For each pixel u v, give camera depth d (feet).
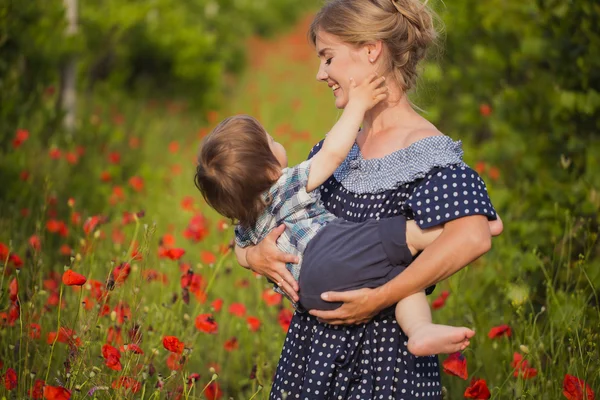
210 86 44.60
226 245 15.53
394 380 9.04
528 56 18.38
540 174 17.06
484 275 16.25
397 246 8.73
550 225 16.16
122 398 11.10
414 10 9.36
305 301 9.09
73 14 30.81
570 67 16.99
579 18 16.74
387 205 9.05
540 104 17.95
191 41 44.50
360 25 9.14
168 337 10.80
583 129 17.02
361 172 9.40
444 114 26.94
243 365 16.12
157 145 33.09
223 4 66.95
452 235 8.46
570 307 13.50
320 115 41.73
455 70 24.84
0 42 25.43
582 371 12.10
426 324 8.46
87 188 23.36
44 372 12.96
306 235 9.24
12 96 25.58
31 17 27.63
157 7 45.73
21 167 21.43
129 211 22.81
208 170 9.26
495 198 17.93
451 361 9.54
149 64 44.86
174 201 23.76
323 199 9.75
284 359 9.75
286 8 93.66
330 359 9.06
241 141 9.20
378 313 9.00
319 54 9.61
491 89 22.85
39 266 15.15
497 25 21.95
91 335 12.03
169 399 11.61
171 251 13.03
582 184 16.16
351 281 8.80
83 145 28.68
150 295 16.35
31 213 20.42
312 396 9.07
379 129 9.57
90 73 42.70
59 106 30.09
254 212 9.37
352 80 9.29
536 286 15.70
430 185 8.66
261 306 15.79
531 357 12.69
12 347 12.00
